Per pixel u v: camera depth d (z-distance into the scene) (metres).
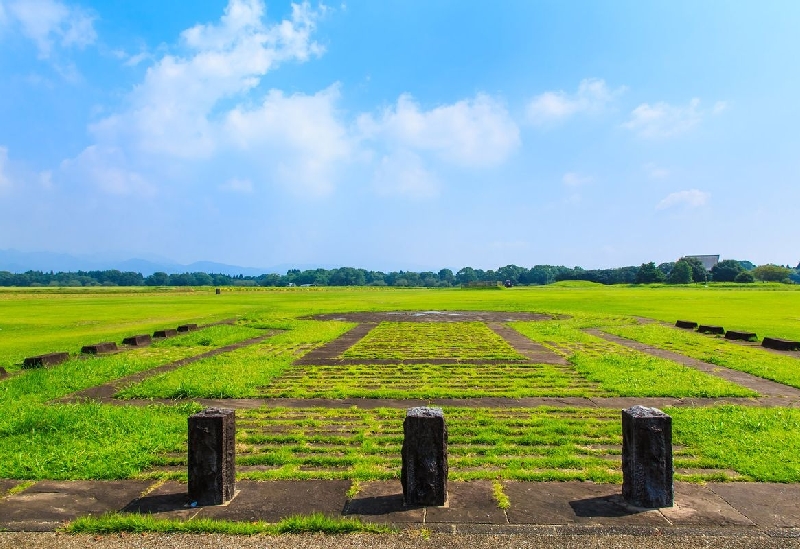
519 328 24.89
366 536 5.45
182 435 8.77
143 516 5.86
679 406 10.62
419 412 6.27
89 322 29.89
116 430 8.91
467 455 7.92
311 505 6.18
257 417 10.06
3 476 7.10
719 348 18.17
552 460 7.52
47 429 8.94
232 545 5.32
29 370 14.52
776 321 27.20
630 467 6.16
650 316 30.86
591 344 19.45
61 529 5.66
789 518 5.80
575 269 170.75
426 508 6.05
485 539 5.38
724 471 7.20
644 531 5.52
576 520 5.76
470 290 88.12
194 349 18.78
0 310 39.81
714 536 5.42
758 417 9.47
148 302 51.41
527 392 11.76
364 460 7.67
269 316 31.41
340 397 11.52
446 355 17.02
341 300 53.66
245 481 6.92
